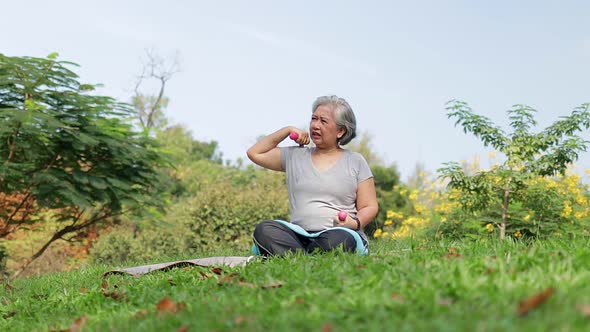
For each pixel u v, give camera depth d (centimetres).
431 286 288
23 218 1285
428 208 1295
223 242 1470
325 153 522
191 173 2914
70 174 1119
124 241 1608
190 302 352
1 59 1055
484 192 1017
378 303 275
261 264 437
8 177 1089
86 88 1127
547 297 238
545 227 1013
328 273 351
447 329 218
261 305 305
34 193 1066
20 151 1132
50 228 1767
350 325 246
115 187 1154
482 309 247
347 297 294
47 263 1838
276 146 538
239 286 367
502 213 1036
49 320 417
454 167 1030
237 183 2548
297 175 518
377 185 2289
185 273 484
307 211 507
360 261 388
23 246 1805
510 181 1017
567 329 204
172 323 306
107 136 1131
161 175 1244
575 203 1119
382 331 234
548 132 1016
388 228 1352
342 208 510
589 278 287
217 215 1480
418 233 1086
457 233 1038
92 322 373
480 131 1025
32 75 1056
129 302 407
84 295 484
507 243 443
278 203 1505
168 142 3078
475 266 328
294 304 297
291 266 399
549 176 1066
